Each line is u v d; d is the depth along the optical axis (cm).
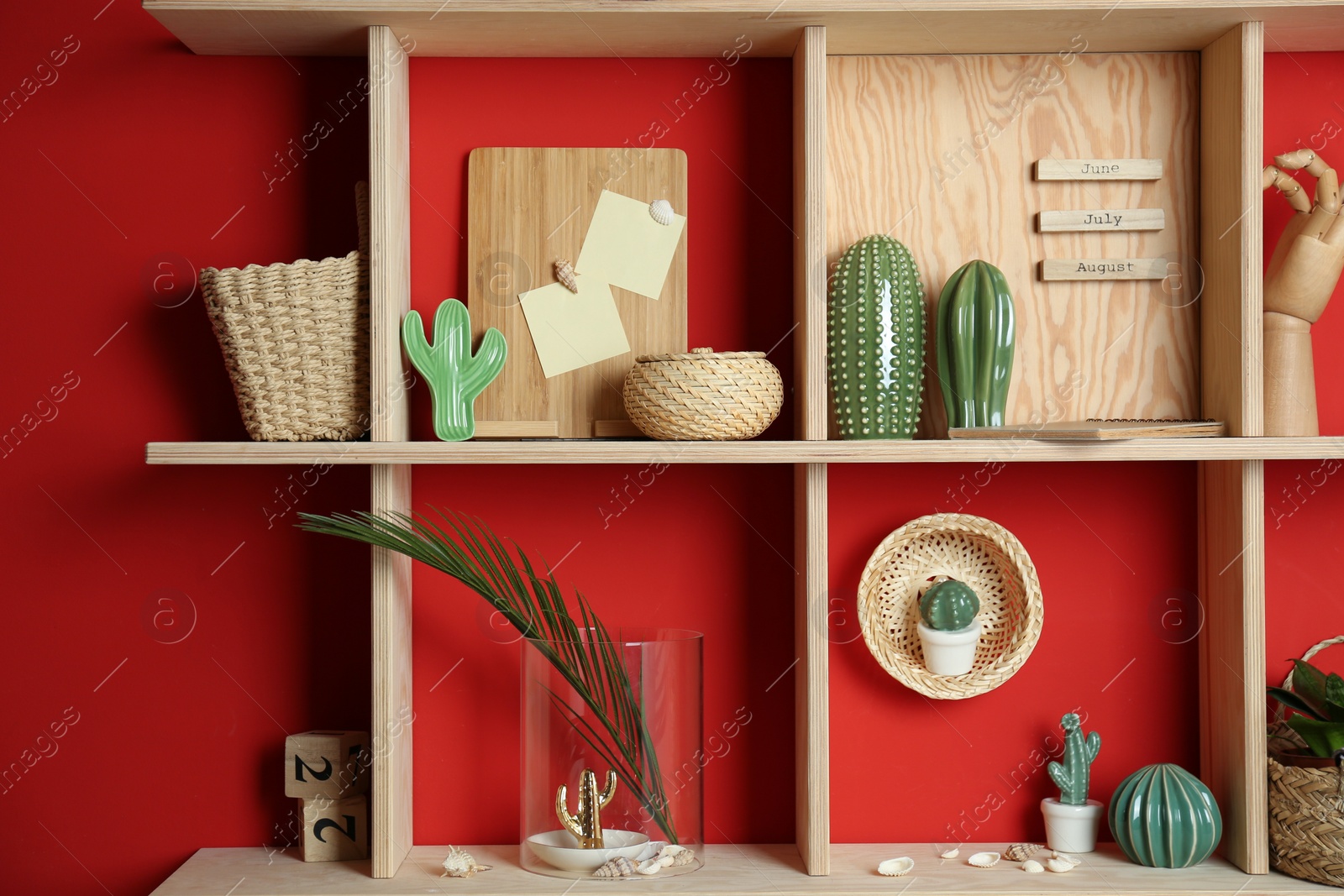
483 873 112
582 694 110
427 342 115
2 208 123
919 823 125
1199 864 114
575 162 124
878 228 124
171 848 123
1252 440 107
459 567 108
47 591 123
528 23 112
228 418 124
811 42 112
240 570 124
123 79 124
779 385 112
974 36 117
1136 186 124
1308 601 125
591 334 124
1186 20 112
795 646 123
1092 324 124
